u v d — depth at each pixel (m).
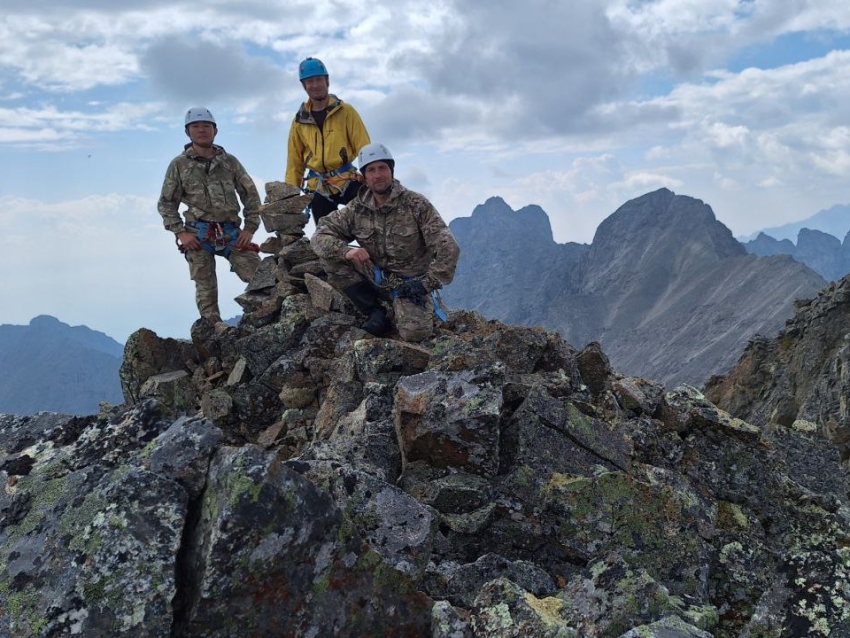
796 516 2.96
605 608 2.01
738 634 2.35
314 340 4.82
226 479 1.75
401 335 4.30
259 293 5.63
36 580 1.67
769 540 2.87
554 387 3.49
